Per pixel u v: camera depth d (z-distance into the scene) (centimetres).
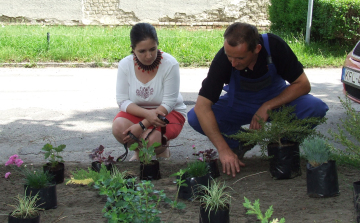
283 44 334
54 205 286
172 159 422
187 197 297
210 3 1529
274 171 335
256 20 1545
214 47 1116
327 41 1170
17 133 513
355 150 307
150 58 359
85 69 990
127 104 389
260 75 342
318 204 283
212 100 347
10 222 241
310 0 1127
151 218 222
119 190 229
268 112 339
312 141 301
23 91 754
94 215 274
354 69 523
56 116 594
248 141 356
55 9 1538
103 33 1273
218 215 246
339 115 592
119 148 466
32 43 1086
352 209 273
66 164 397
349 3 1059
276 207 281
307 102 350
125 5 1538
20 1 1529
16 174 360
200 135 517
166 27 1523
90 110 629
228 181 337
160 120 373
